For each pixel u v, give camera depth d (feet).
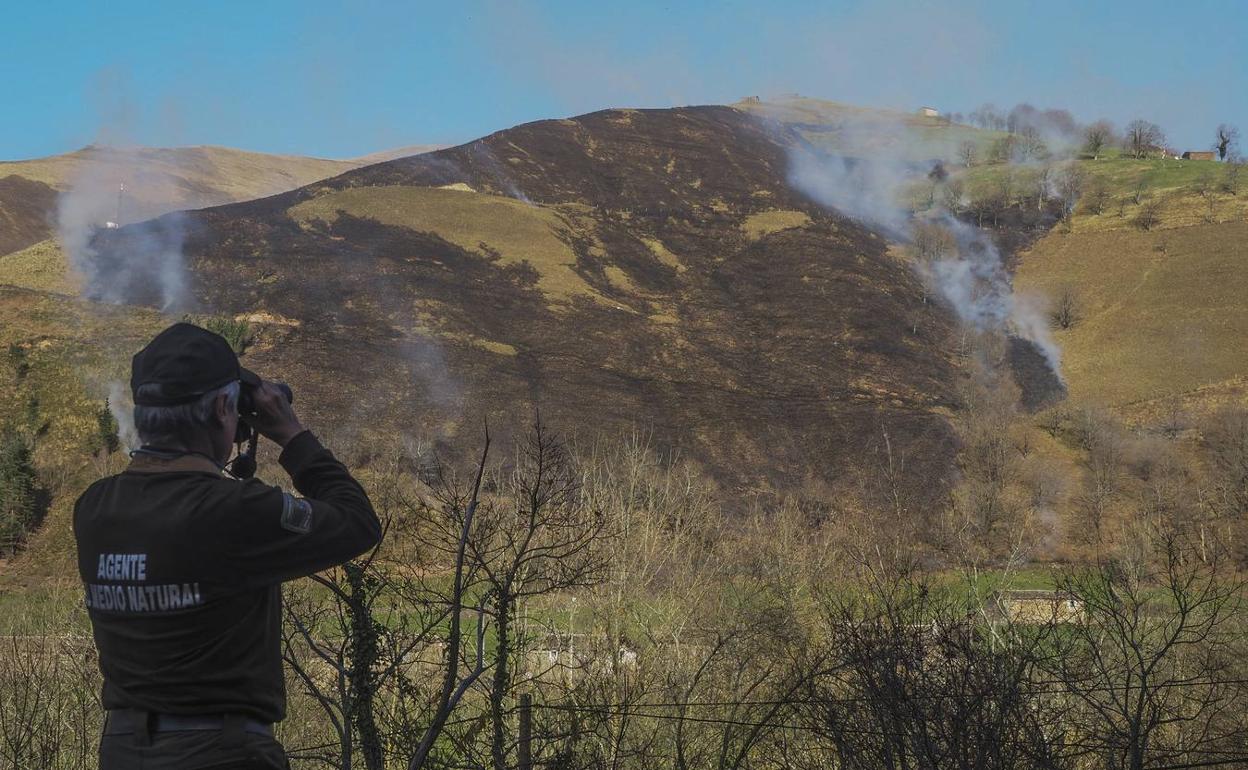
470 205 507.71
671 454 254.06
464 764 13.73
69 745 21.09
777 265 480.23
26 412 248.73
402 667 13.69
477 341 344.90
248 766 7.53
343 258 413.18
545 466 16.80
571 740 15.51
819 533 67.36
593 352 351.67
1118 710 16.10
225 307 347.36
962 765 13.99
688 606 44.91
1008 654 15.89
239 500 7.62
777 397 318.24
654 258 490.08
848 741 14.88
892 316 409.69
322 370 300.40
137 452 8.04
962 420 288.92
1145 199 520.42
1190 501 168.14
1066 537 174.19
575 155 652.48
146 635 7.46
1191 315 382.01
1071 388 333.42
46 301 322.34
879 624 15.79
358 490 8.52
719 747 22.33
